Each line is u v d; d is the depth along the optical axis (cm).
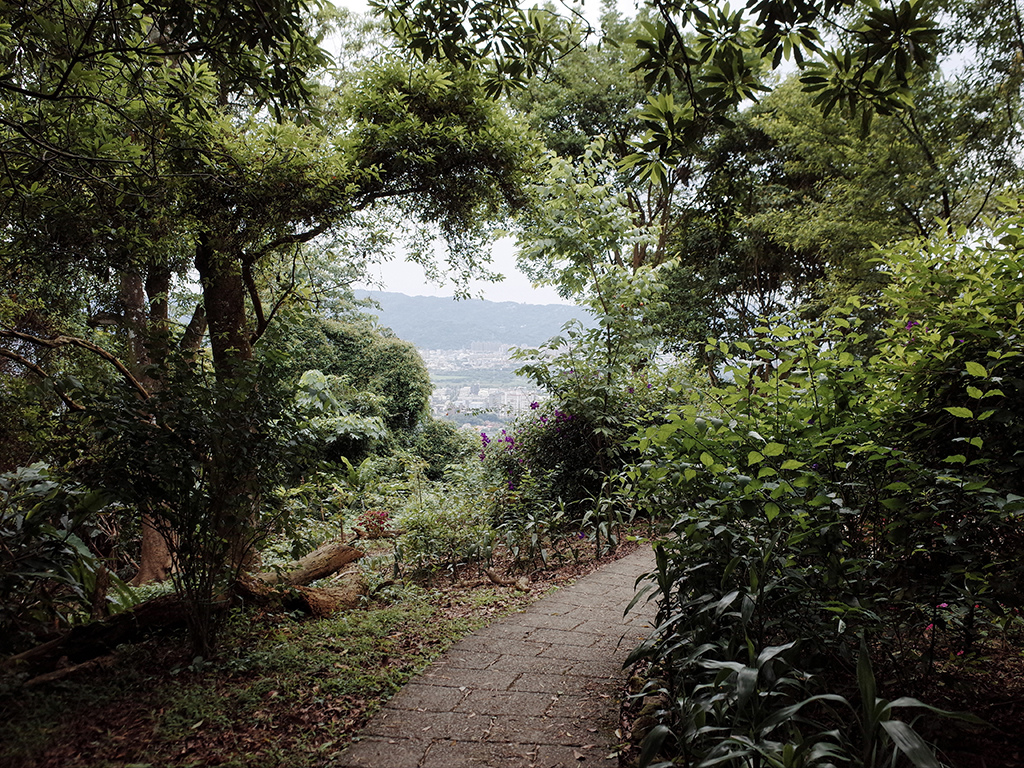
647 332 706
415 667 315
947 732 206
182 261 594
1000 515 199
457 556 550
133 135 480
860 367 226
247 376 347
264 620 385
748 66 256
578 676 300
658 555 246
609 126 1373
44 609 336
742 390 240
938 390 231
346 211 519
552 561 546
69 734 245
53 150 325
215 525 332
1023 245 228
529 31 310
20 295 580
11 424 407
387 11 315
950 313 229
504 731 247
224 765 222
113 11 286
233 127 481
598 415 666
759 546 231
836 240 1089
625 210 734
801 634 224
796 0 233
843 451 227
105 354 367
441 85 533
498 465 732
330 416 848
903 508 215
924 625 228
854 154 1026
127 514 332
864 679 165
